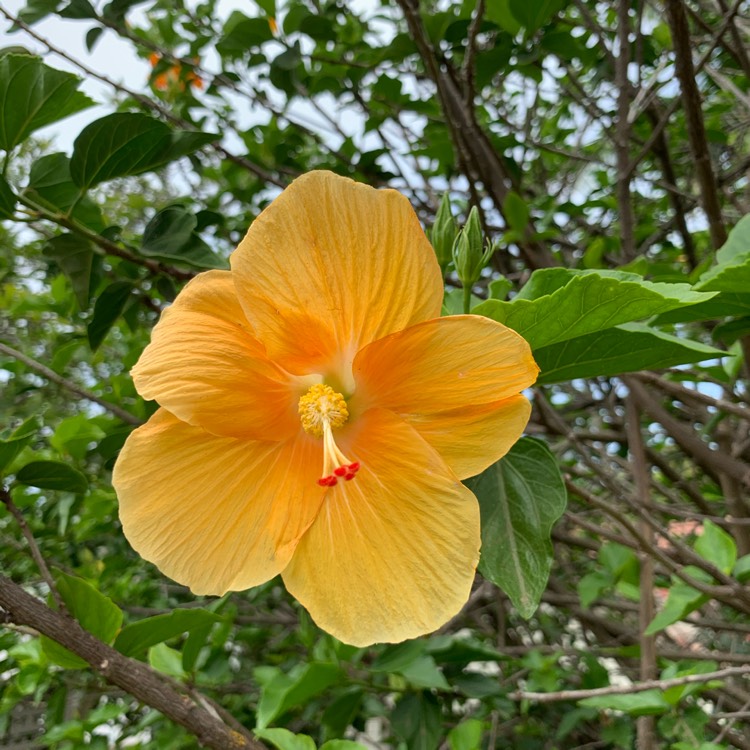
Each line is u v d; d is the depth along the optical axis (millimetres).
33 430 269
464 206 594
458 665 378
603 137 601
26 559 503
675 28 297
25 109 294
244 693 487
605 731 413
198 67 497
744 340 310
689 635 576
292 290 219
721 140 530
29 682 378
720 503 556
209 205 562
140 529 225
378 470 236
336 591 229
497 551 247
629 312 223
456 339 219
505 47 429
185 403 220
